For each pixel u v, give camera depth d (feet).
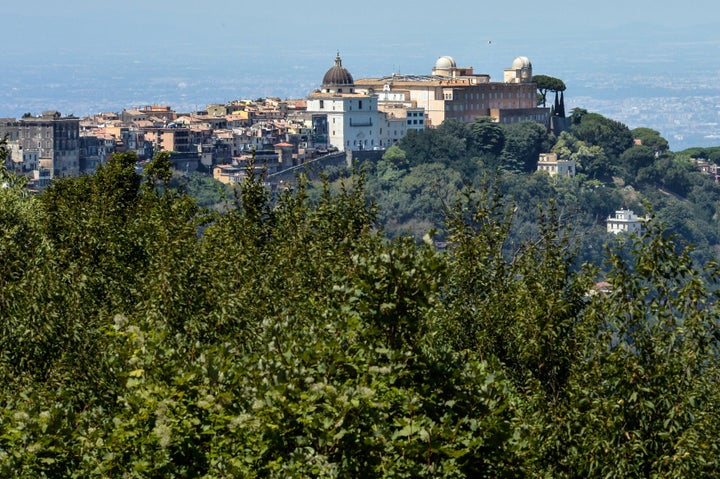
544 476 458.50
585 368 489.67
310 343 403.95
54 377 503.20
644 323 485.97
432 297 402.52
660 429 468.34
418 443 372.17
